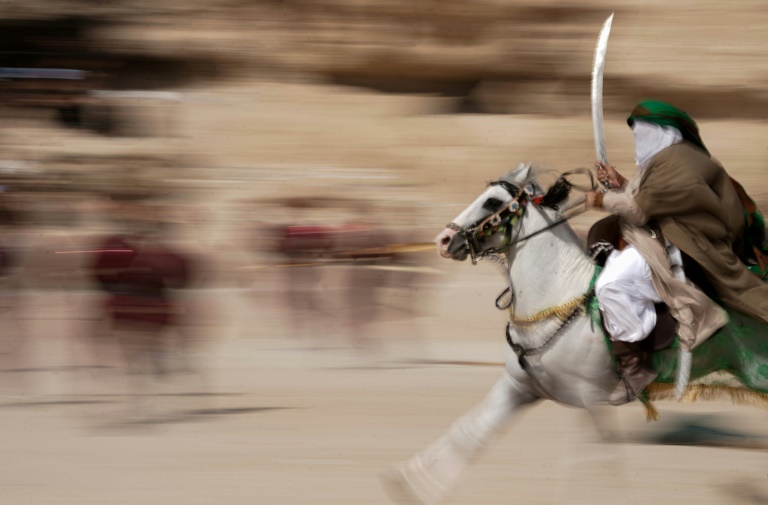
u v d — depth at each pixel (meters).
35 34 52.50
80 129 50.25
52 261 28.27
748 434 18.23
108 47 52.94
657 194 12.83
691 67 51.38
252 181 46.19
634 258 13.01
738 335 13.05
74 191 43.66
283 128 50.09
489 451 16.88
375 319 27.92
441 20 53.44
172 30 53.41
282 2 53.88
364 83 54.12
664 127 13.10
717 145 49.19
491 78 53.44
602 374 13.14
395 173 47.84
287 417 19.72
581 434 13.59
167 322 21.50
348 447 17.45
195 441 17.88
